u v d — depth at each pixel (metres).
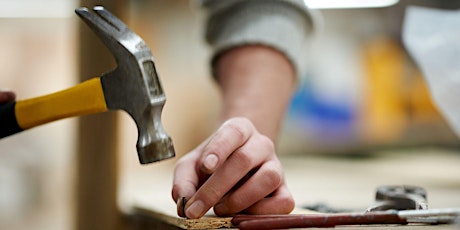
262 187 0.77
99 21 0.70
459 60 1.06
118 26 0.70
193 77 2.56
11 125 0.76
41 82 2.33
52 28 2.31
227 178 0.75
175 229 0.81
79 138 1.21
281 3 1.20
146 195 1.30
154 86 0.69
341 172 2.11
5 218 1.94
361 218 0.72
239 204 0.77
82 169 1.21
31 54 2.31
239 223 0.75
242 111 1.05
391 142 2.77
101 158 1.21
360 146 2.75
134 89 0.69
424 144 2.77
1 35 2.29
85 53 1.18
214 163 0.73
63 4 1.86
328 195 1.41
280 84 1.13
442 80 1.06
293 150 2.72
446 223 0.74
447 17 1.10
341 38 2.79
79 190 1.22
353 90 2.76
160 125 0.70
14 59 2.31
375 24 2.78
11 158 2.15
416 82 2.74
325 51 2.76
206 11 1.30
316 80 2.73
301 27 1.24
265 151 0.80
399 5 2.66
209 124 2.55
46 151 2.25
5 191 2.05
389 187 0.97
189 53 2.54
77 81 1.19
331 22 2.77
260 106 1.07
